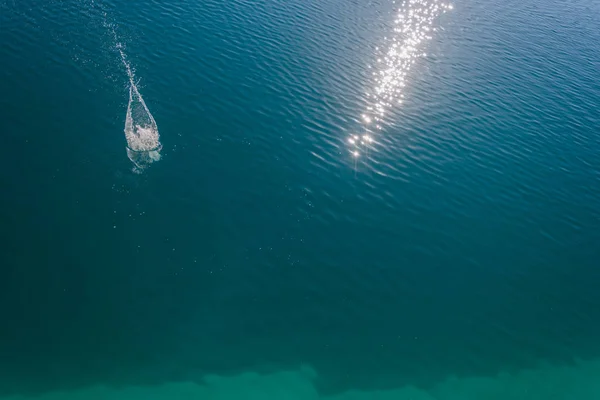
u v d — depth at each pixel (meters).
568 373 25.19
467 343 25.59
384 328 25.55
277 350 24.17
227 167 31.39
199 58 38.97
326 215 30.00
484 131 37.97
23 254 25.25
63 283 24.64
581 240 31.38
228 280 26.16
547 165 36.06
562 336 26.55
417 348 25.06
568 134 39.22
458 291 27.58
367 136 35.59
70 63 35.75
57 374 22.02
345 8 51.12
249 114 35.25
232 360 23.58
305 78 39.75
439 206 31.77
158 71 36.91
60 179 28.62
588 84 45.66
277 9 48.25
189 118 33.88
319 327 25.17
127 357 23.00
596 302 28.22
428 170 33.97
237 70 38.78
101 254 25.95
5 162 28.81
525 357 25.52
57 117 31.86
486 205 32.38
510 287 28.25
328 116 36.59
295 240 28.42
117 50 37.84
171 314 24.53
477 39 50.03
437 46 47.53
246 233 28.25
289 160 32.72
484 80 43.75
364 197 31.42
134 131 31.95
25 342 22.64
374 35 47.41
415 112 38.59
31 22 38.66
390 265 28.16
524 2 60.03
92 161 29.84
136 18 41.59
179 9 44.03
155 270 25.88
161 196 28.98
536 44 50.91
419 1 55.19
